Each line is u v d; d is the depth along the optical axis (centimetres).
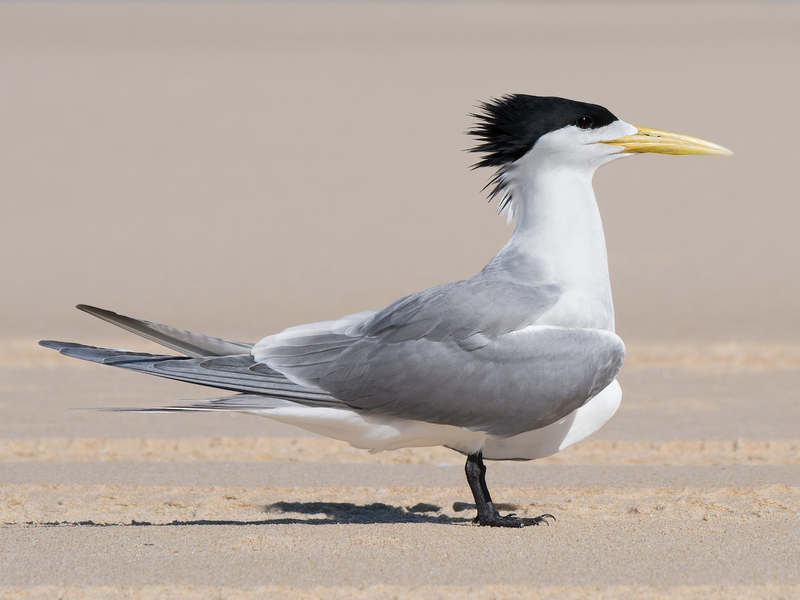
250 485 1034
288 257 2452
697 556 771
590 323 867
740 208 2814
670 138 888
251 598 697
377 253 2481
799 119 3744
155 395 1427
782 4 7494
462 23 6988
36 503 971
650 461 1124
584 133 880
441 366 830
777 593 704
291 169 3347
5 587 718
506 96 906
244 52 5672
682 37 5919
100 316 860
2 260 2405
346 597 697
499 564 754
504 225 2738
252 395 848
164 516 934
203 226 2742
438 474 1073
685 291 2136
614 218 2750
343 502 982
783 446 1166
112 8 8031
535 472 1076
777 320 1916
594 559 765
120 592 709
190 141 3709
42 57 5400
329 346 852
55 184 3153
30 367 1612
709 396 1417
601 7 7694
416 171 3309
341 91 4519
